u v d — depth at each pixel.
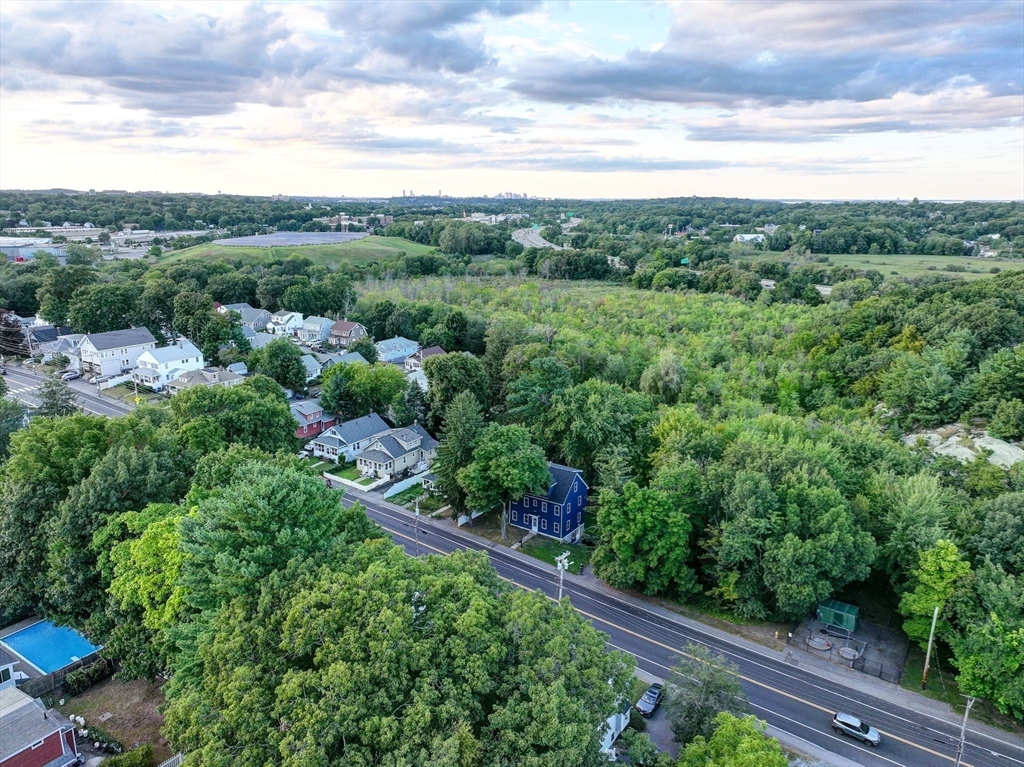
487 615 27.27
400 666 24.47
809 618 44.59
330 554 31.02
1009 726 35.31
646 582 46.12
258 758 22.52
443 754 21.17
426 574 30.09
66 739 31.56
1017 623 34.19
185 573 31.17
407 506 61.34
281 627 26.17
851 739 34.06
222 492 36.12
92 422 45.62
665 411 62.94
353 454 71.31
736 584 43.34
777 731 34.44
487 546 54.19
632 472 56.84
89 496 38.53
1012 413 60.84
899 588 41.78
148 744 31.17
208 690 25.50
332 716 22.50
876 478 47.47
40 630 39.97
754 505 42.25
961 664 35.44
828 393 76.31
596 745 25.48
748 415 66.25
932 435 65.81
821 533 41.53
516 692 24.59
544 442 63.53
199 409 54.44
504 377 78.69
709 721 30.19
